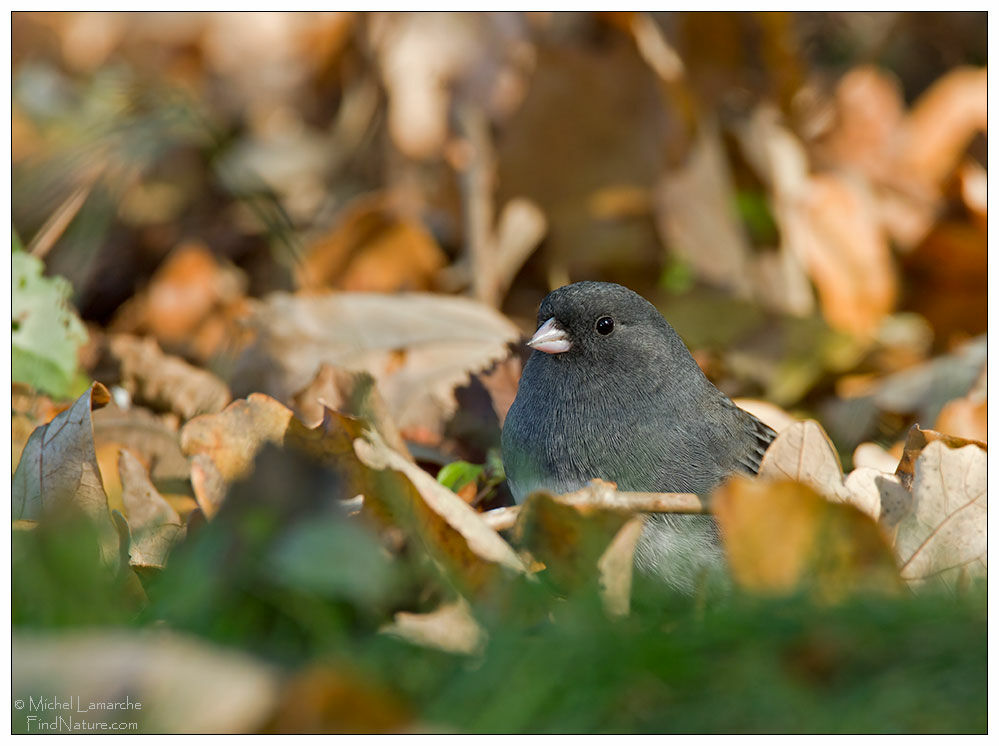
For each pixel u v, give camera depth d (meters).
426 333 3.91
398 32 4.07
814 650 3.69
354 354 3.90
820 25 4.13
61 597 3.70
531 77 4.00
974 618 3.69
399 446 3.79
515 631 3.69
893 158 4.05
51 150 4.03
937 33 4.12
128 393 3.88
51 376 3.85
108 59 4.49
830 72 4.11
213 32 4.41
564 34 4.02
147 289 4.02
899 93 4.12
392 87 4.07
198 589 3.70
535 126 4.00
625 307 3.82
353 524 3.72
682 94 3.99
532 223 4.01
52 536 3.71
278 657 3.69
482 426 3.88
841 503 3.72
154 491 3.76
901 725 3.67
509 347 3.90
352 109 4.10
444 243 4.03
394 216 3.99
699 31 4.05
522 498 3.82
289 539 3.71
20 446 3.82
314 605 3.70
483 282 4.00
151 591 3.72
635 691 3.68
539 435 3.82
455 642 3.70
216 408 3.88
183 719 3.67
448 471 3.82
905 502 3.75
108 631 3.69
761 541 3.73
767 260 4.00
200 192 4.05
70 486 3.74
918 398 3.91
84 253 3.97
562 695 3.68
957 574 3.74
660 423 3.82
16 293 3.85
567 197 4.01
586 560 3.72
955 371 3.91
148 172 4.05
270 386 3.90
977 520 3.75
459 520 3.72
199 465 3.74
